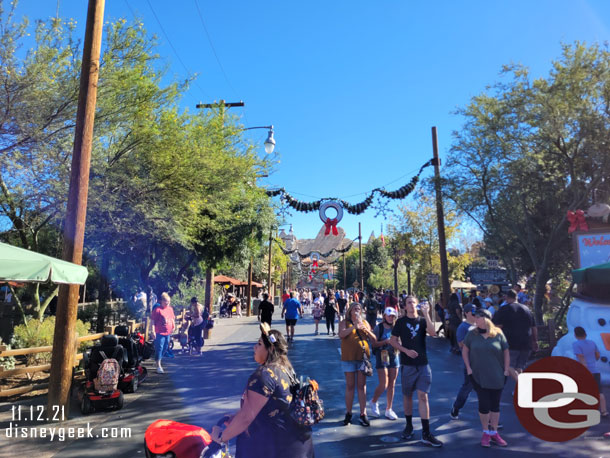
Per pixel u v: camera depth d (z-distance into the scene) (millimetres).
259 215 18641
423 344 5398
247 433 2762
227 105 16531
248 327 21547
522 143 13852
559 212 14688
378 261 68000
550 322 10969
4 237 11781
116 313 14820
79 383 7953
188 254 17750
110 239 12359
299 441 2762
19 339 9062
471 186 14945
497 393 5180
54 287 11977
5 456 4863
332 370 9969
